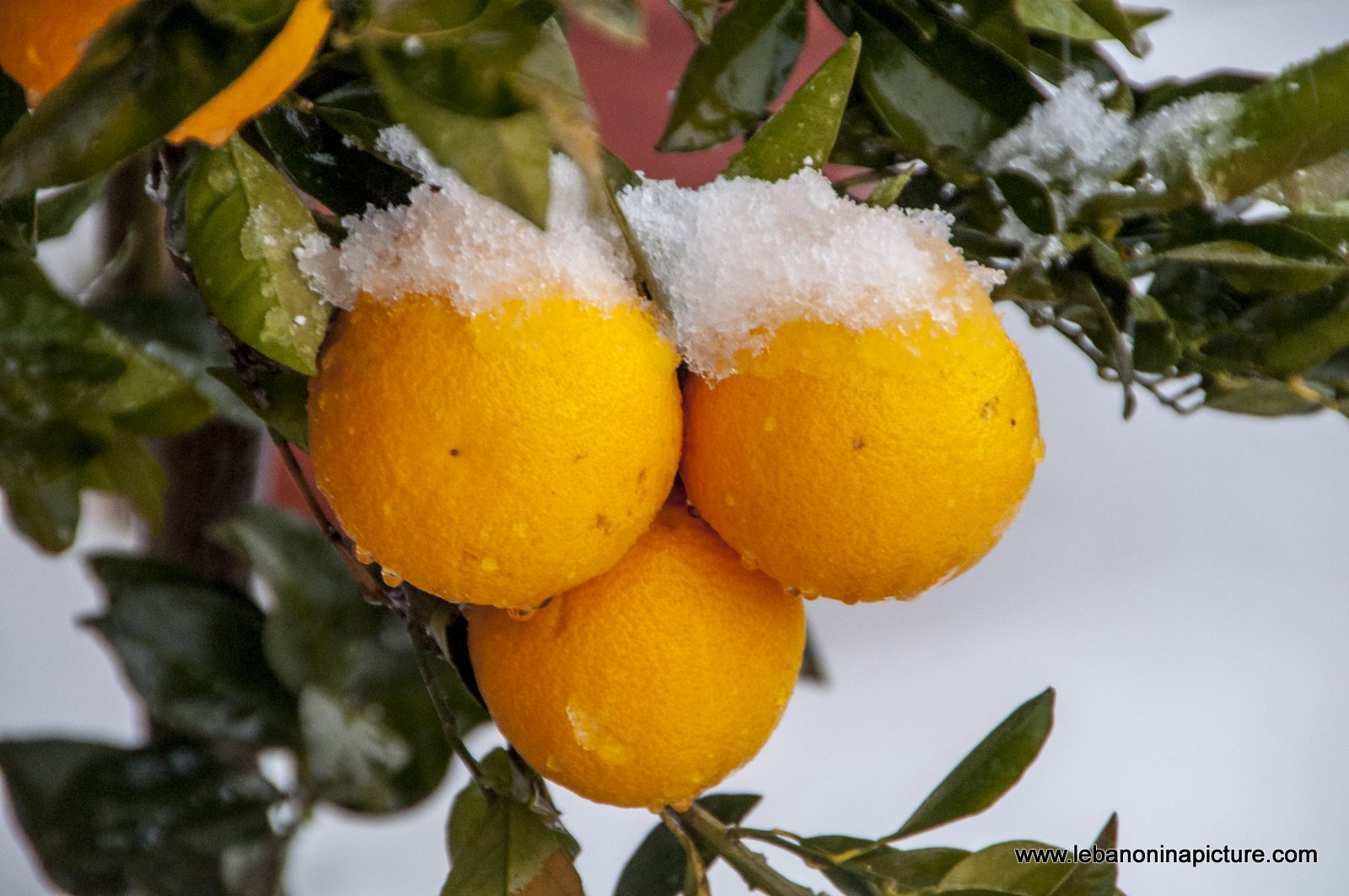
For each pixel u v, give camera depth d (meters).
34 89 0.72
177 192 0.74
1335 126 0.75
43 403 0.74
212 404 0.75
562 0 0.67
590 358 0.72
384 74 0.69
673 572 0.75
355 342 0.72
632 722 0.74
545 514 0.72
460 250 0.72
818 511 0.73
